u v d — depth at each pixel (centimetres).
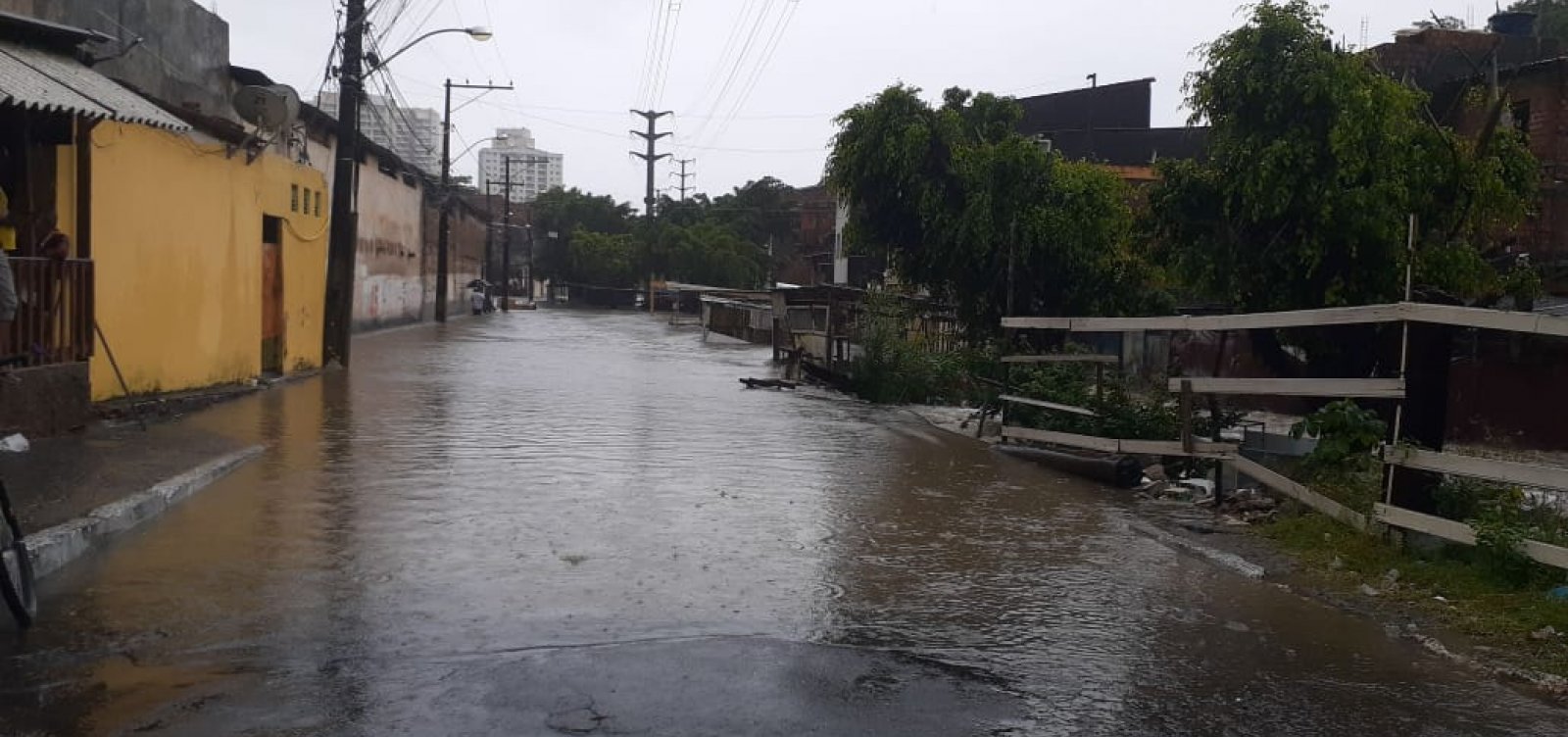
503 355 2862
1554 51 2808
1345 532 851
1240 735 492
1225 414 1208
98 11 2002
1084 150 4016
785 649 580
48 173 1176
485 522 848
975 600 696
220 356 1628
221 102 2650
